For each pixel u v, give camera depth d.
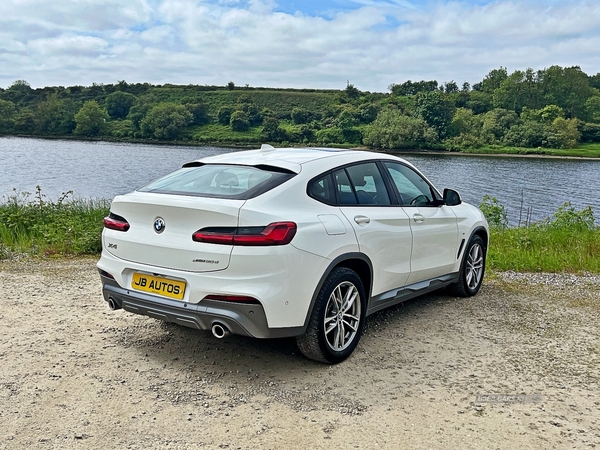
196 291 3.75
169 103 135.38
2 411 3.39
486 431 3.31
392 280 4.90
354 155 4.85
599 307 6.26
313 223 3.99
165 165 63.72
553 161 90.50
